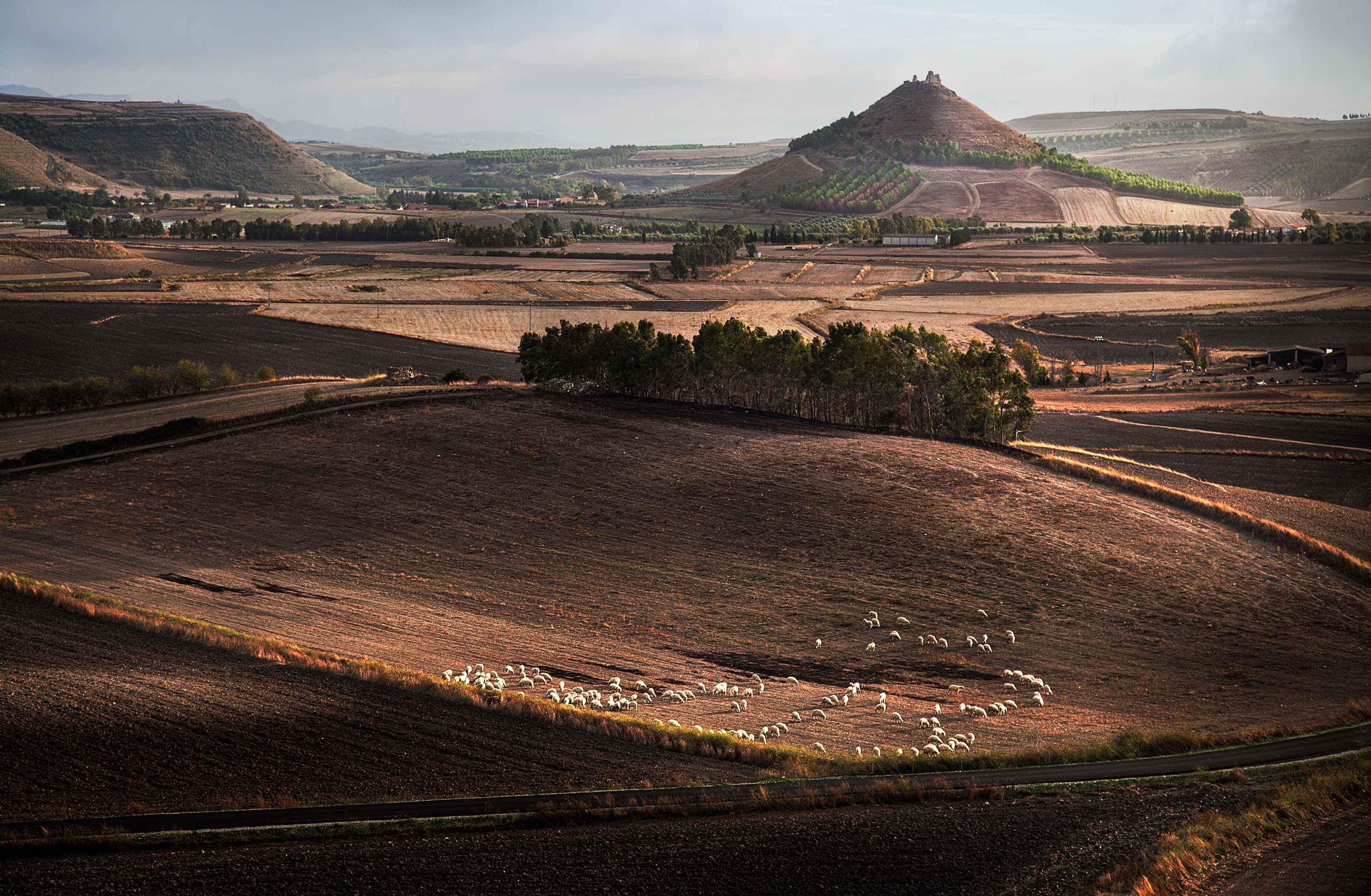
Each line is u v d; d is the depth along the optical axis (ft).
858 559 183.52
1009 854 84.84
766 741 115.44
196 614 153.69
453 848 85.87
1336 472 265.13
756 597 168.96
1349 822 89.86
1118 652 148.15
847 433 262.67
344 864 82.94
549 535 195.31
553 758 106.22
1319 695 130.82
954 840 87.71
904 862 83.97
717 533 195.93
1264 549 188.24
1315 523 206.69
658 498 214.07
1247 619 159.12
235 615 154.10
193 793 95.14
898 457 238.48
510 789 98.02
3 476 227.40
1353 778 97.50
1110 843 86.12
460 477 226.38
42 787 95.09
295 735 108.99
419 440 250.16
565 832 88.94
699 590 171.83
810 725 122.11
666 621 159.63
